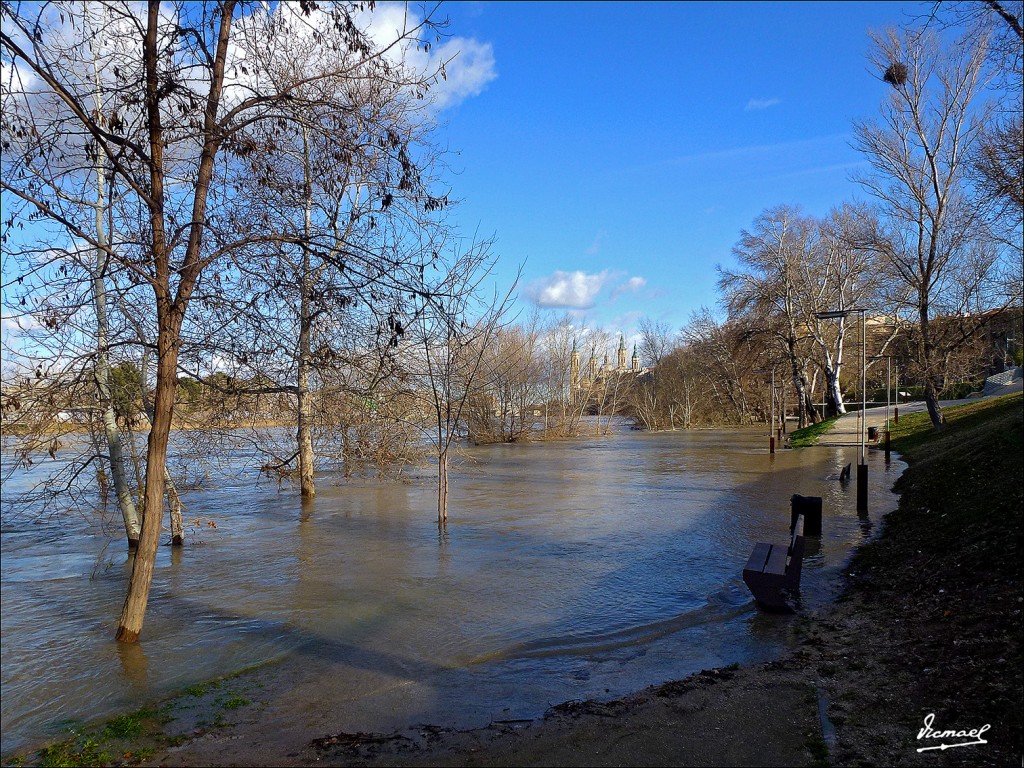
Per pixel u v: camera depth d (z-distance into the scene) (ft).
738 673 19.10
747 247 148.05
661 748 14.56
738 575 32.50
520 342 158.92
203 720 18.07
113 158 22.50
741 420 215.72
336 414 61.41
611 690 18.99
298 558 39.24
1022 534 23.85
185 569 37.37
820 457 96.32
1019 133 48.55
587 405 192.75
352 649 23.57
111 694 20.67
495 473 86.74
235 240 25.67
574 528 46.55
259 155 25.58
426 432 68.64
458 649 23.15
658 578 32.32
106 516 49.16
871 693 16.37
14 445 35.06
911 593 24.26
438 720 17.28
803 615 25.00
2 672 22.43
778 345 155.74
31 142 21.68
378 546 41.91
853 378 212.02
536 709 17.78
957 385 157.79
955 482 40.63
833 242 141.38
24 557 42.50
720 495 62.64
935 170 87.15
